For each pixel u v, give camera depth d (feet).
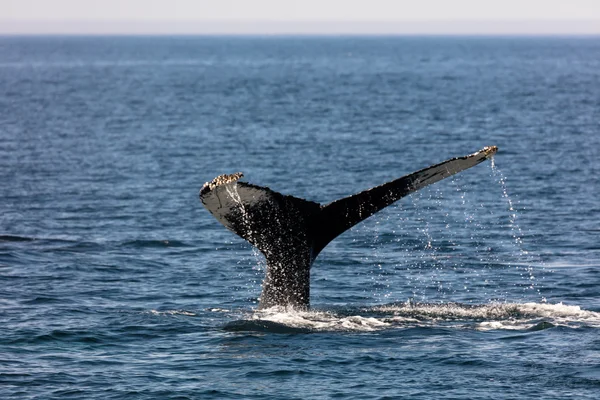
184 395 165.68
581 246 319.88
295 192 465.88
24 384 170.91
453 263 292.61
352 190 472.44
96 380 173.37
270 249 201.57
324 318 205.05
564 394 163.94
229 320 211.41
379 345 189.37
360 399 162.81
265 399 163.73
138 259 297.12
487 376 172.76
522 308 217.97
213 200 185.16
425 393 165.27
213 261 295.89
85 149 641.40
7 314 220.84
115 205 416.46
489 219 376.89
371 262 293.84
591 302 238.07
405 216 383.24
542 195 439.63
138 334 201.87
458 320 207.00
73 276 268.82
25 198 433.48
